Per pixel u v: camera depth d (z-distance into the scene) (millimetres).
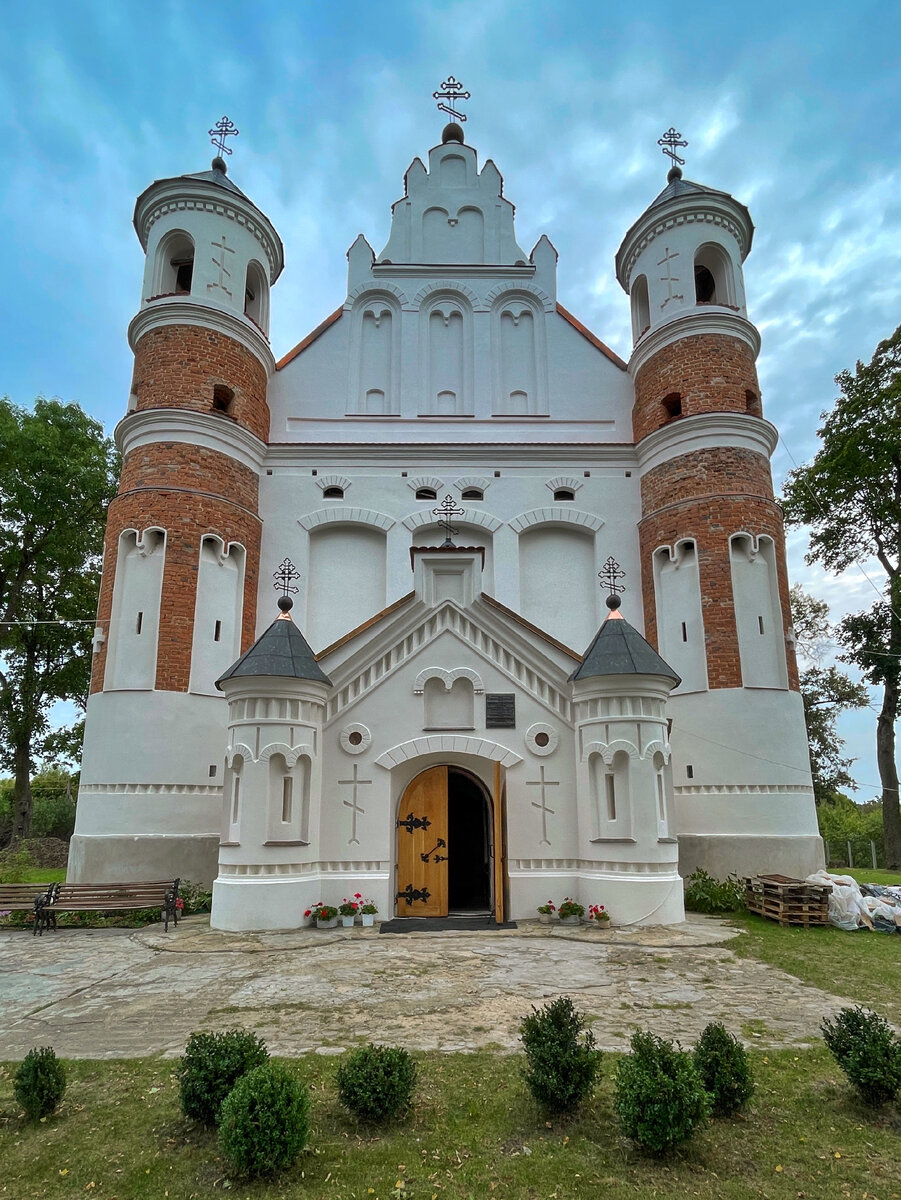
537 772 15688
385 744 15742
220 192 22953
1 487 31875
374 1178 5223
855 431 29609
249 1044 6285
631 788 14883
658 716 15375
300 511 22672
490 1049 7488
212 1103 5848
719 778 18984
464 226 26203
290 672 15148
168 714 18672
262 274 24703
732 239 23672
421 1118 6023
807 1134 5781
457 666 16188
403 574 22391
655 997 9484
